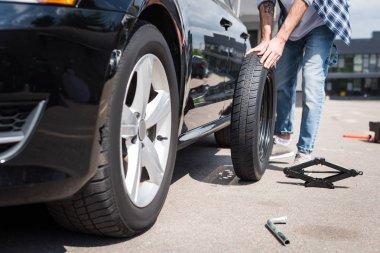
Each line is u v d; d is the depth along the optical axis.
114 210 1.62
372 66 55.72
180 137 2.32
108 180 1.56
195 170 3.12
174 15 1.99
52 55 1.37
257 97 2.61
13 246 1.69
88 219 1.64
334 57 3.23
